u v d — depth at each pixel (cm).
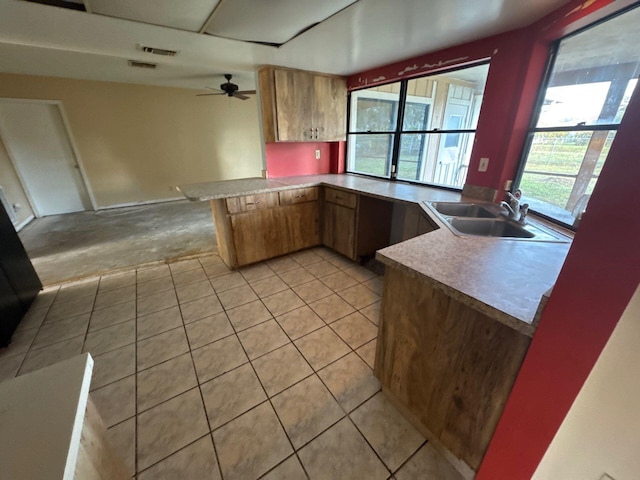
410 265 109
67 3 150
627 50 125
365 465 117
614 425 68
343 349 179
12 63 366
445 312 102
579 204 146
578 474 78
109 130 518
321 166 377
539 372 76
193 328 200
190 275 278
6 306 193
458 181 286
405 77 268
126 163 548
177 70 411
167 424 133
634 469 68
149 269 292
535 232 150
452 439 111
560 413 74
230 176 672
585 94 149
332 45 217
